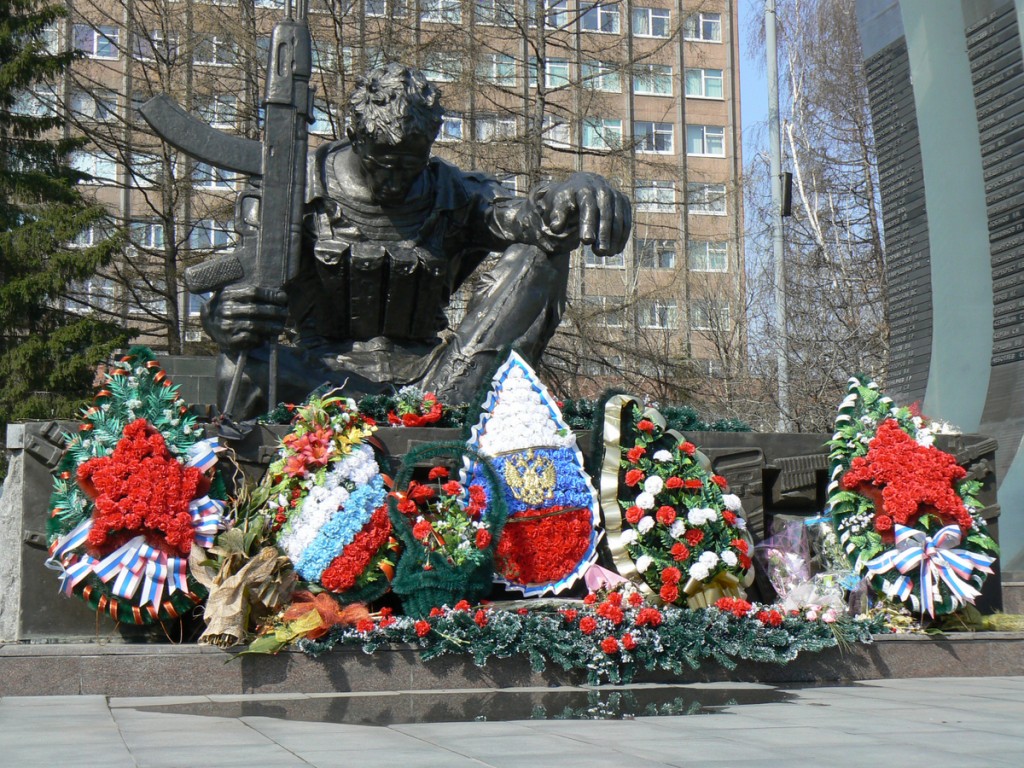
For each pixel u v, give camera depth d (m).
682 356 24.33
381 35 22.55
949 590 7.55
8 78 22.83
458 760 4.23
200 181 23.33
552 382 23.11
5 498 6.99
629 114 39.41
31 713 5.50
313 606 6.35
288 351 8.62
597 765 4.12
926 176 15.66
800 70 32.03
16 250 22.06
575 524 7.41
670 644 6.65
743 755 4.37
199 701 5.92
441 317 9.41
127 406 6.76
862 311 27.34
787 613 7.13
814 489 8.45
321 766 4.09
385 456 7.30
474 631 6.41
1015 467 12.59
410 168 8.55
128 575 6.41
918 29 15.95
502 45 28.98
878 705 5.94
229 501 6.88
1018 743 4.70
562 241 8.59
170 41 24.17
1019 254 13.80
